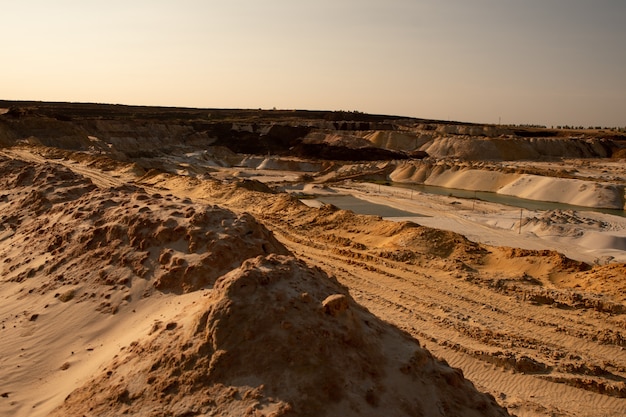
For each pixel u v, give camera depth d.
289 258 9.61
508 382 11.77
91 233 13.94
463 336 13.82
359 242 24.41
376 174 69.00
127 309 11.16
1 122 62.94
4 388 8.94
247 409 6.90
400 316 14.98
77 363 9.60
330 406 7.01
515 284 17.66
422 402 7.50
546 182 55.31
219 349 7.71
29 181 23.19
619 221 36.56
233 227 13.05
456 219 38.47
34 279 13.34
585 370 12.24
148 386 7.68
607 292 16.80
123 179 42.00
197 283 11.32
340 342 7.80
